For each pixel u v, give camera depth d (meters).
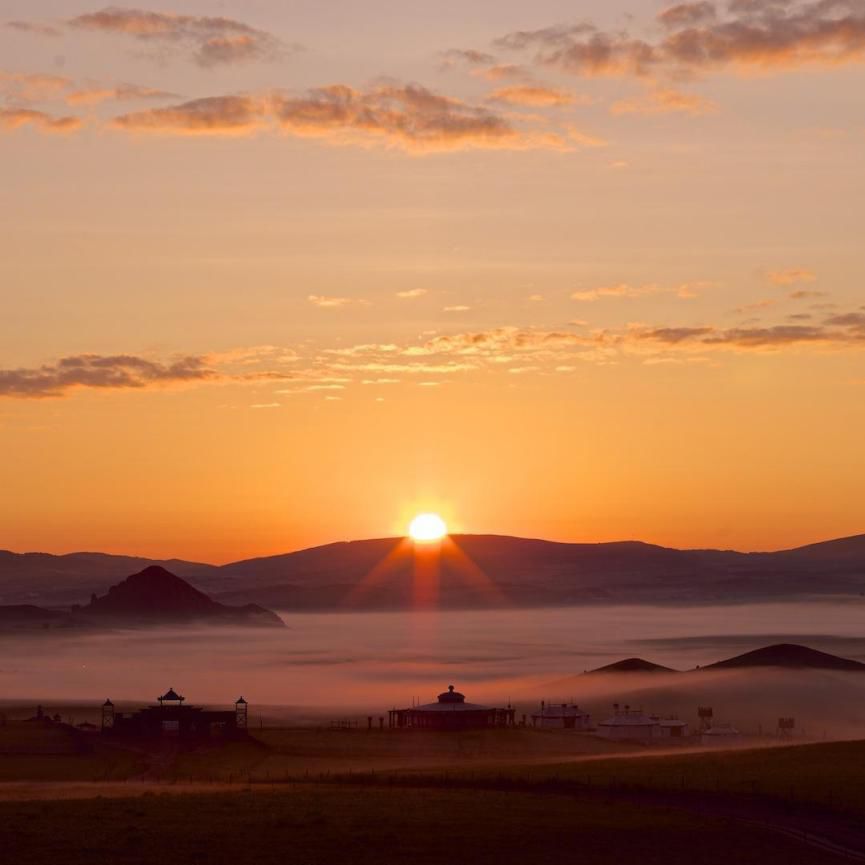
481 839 108.19
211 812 118.00
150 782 175.75
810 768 150.88
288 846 104.00
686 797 132.38
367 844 105.31
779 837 112.12
